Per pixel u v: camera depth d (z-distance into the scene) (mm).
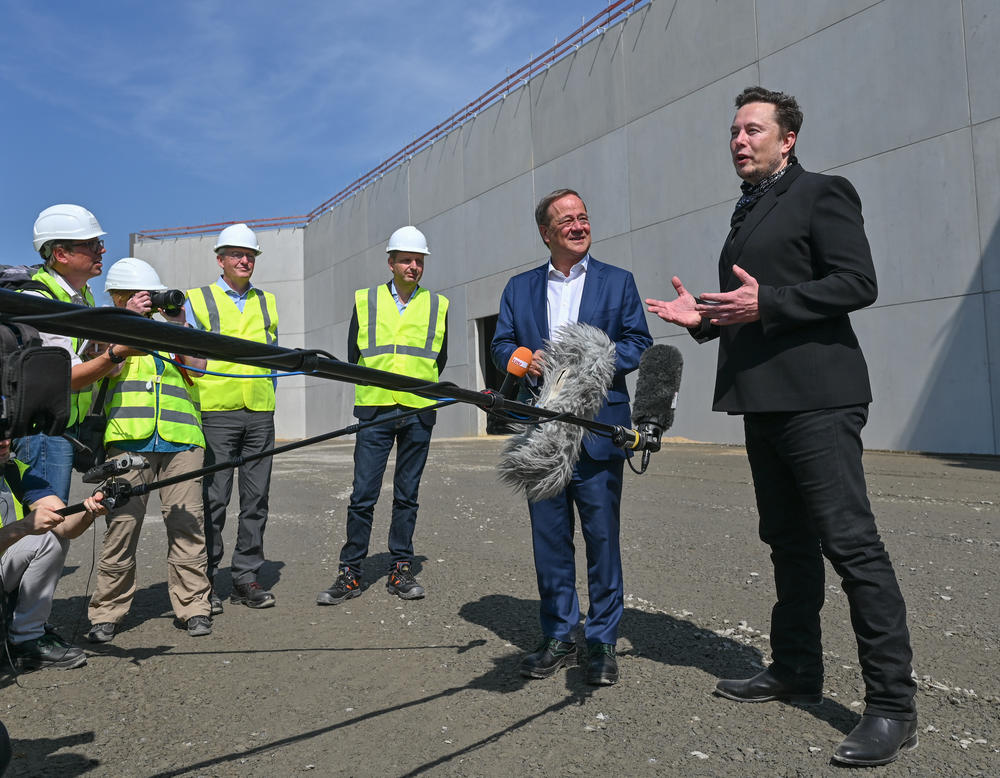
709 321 3141
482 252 21188
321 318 29969
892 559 5191
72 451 3773
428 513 7680
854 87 12875
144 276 4098
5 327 1569
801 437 2758
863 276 2680
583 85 17922
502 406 2336
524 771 2533
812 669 3000
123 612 4074
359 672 3496
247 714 3047
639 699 3100
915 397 12195
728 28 14766
